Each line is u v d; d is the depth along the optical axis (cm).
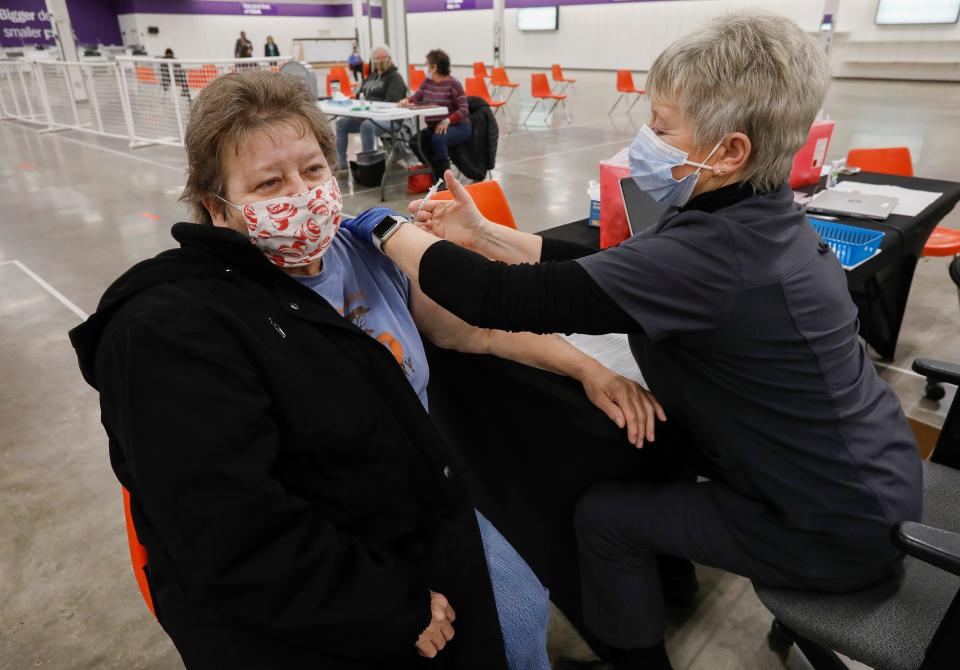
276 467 81
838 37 1405
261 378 78
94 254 404
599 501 115
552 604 157
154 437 69
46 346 288
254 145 84
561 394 111
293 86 87
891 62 1356
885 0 1316
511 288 88
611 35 1731
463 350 124
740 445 94
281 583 71
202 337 73
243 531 70
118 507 192
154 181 602
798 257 85
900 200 228
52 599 160
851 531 91
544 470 126
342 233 108
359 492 86
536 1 1836
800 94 80
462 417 136
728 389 91
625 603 119
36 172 643
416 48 2230
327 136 92
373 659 81
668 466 121
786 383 87
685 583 150
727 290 82
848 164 300
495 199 212
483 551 96
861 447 90
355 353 88
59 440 223
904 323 297
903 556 98
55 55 1442
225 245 81
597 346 134
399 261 100
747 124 81
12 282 359
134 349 70
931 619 92
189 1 2095
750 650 142
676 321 84
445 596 92
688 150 86
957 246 254
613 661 134
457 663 92
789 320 84
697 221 85
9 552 174
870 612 93
